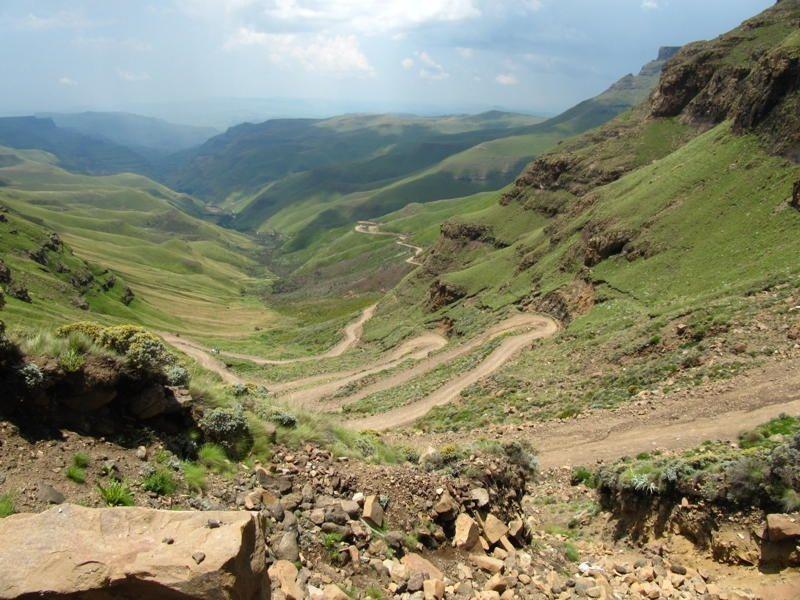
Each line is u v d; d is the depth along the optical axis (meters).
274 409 15.15
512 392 46.69
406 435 39.19
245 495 10.90
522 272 115.31
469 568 11.54
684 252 69.25
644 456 22.94
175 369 12.93
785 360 28.98
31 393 9.86
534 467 18.39
